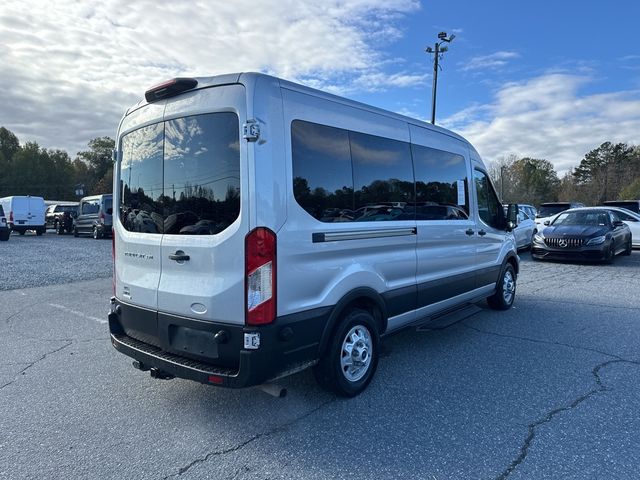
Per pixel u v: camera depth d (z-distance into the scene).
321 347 3.49
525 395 3.81
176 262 3.44
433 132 5.09
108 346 5.34
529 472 2.72
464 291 5.63
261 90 3.12
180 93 3.49
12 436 3.25
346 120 3.80
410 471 2.76
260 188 3.04
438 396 3.82
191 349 3.36
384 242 4.14
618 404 3.62
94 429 3.34
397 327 4.50
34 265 12.12
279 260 3.12
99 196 22.33
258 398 3.83
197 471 2.79
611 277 9.85
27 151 80.62
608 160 76.12
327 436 3.19
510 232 6.89
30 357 4.96
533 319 6.30
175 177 3.50
